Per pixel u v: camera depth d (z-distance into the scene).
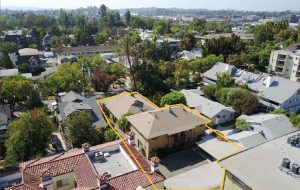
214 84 59.72
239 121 42.50
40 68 89.19
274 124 40.00
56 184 20.38
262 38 114.88
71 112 42.41
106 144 24.48
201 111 46.91
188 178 31.11
